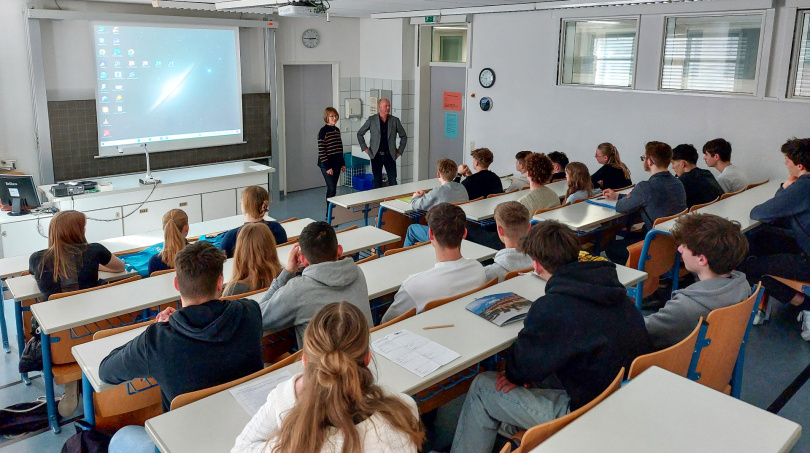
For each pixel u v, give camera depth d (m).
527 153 5.75
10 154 6.19
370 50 8.98
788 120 5.41
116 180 6.59
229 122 7.62
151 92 6.90
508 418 2.12
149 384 2.53
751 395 3.33
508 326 2.35
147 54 6.79
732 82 5.73
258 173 7.28
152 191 6.43
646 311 4.32
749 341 3.95
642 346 2.11
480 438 2.19
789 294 3.70
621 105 6.51
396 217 5.33
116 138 6.74
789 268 3.69
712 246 2.32
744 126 5.69
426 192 5.61
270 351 2.88
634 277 3.08
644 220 4.44
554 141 7.18
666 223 3.79
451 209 2.84
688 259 2.42
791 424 1.60
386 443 1.28
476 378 2.22
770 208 3.74
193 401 1.88
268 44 7.76
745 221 3.89
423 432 1.38
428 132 9.01
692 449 1.50
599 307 2.04
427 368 2.03
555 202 4.75
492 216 4.51
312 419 1.24
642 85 6.29
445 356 2.11
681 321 2.36
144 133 6.94
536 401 2.04
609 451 1.49
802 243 3.74
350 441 1.22
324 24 8.59
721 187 5.05
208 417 1.79
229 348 2.05
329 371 1.25
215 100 7.44
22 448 3.00
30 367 3.26
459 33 8.33
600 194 5.13
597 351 2.01
